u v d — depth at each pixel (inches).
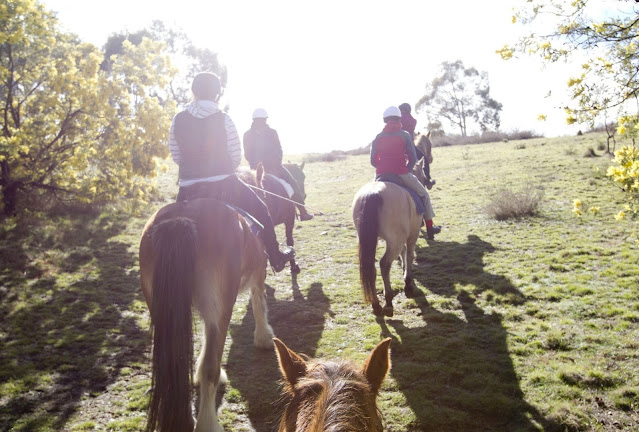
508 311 241.8
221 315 145.3
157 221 146.0
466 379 180.1
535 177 582.9
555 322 224.8
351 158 1127.0
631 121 172.7
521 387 173.9
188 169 170.4
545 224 397.4
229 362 206.2
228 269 147.4
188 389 118.0
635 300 239.9
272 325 247.1
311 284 310.0
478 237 384.2
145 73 510.9
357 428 67.1
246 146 301.1
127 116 502.9
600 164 595.8
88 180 477.7
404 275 299.7
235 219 158.1
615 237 345.7
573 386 171.8
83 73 461.4
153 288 124.7
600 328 214.7
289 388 85.6
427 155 466.9
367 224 231.9
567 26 182.4
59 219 440.1
